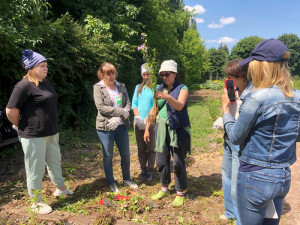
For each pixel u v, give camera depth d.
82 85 7.70
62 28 6.60
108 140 3.54
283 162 1.61
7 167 4.57
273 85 1.60
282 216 3.11
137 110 4.14
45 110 2.96
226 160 2.84
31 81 2.89
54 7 10.13
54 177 3.40
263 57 1.61
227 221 2.96
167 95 2.98
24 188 3.77
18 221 2.92
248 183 1.66
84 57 7.39
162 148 3.27
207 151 5.98
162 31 16.97
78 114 7.80
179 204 3.30
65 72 6.88
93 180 4.17
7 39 4.63
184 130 3.19
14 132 5.11
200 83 42.41
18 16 5.42
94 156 5.46
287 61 1.62
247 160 1.67
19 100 2.82
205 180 4.25
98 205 3.29
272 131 1.58
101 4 10.24
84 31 7.96
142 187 3.89
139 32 13.04
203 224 2.93
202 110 13.16
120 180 4.15
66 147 5.91
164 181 3.52
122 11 10.81
